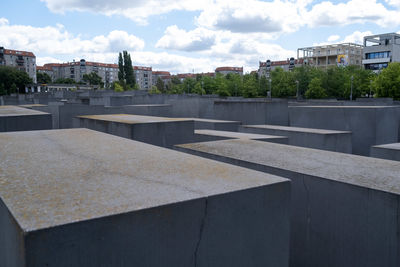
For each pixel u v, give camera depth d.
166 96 33.34
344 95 50.22
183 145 5.42
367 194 3.30
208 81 71.12
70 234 1.46
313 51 100.56
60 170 2.37
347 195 3.45
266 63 125.69
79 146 3.35
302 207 3.86
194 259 1.82
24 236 1.36
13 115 6.73
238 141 5.88
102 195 1.82
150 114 15.10
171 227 1.73
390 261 3.18
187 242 1.79
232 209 1.93
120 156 2.88
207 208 1.83
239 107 14.82
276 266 2.16
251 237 2.03
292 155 4.66
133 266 1.64
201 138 8.68
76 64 138.00
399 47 73.88
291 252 4.05
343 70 54.62
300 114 12.18
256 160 4.32
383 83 39.06
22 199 1.74
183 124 7.32
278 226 2.14
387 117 11.04
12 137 3.92
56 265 1.44
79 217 1.51
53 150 3.12
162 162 2.67
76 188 1.95
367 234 3.33
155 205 1.68
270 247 2.12
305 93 51.00
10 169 2.38
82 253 1.50
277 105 14.80
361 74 51.28
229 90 66.56
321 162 4.29
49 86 78.62
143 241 1.65
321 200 3.67
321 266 3.72
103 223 1.53
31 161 2.65
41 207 1.63
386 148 6.29
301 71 55.00
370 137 10.53
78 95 37.06
